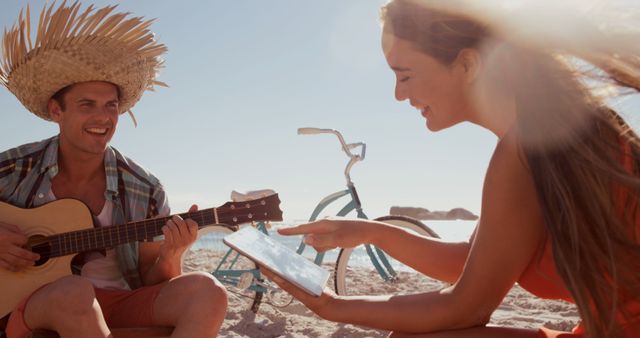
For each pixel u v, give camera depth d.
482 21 1.48
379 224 2.09
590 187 1.24
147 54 2.83
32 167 2.74
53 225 2.64
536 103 1.31
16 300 2.50
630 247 1.23
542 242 1.53
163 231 2.57
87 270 2.71
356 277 6.26
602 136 1.27
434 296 1.65
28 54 2.63
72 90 2.66
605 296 1.30
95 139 2.70
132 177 2.86
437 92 1.60
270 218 2.99
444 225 87.81
